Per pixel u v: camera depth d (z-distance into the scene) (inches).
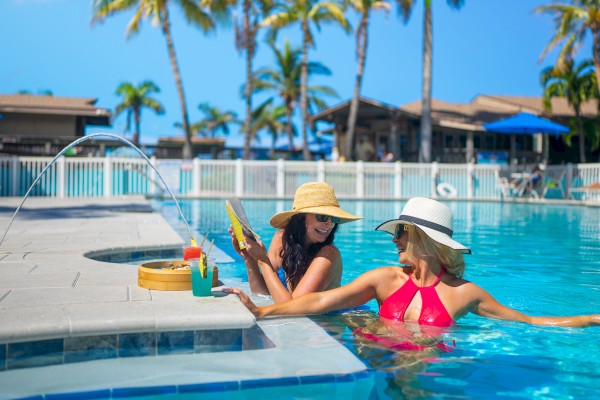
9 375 109.4
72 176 855.1
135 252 280.8
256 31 1403.8
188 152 1243.2
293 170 961.5
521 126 1087.6
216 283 170.1
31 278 182.9
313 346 129.3
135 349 126.7
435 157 1301.7
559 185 964.6
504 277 249.9
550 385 111.3
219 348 128.0
